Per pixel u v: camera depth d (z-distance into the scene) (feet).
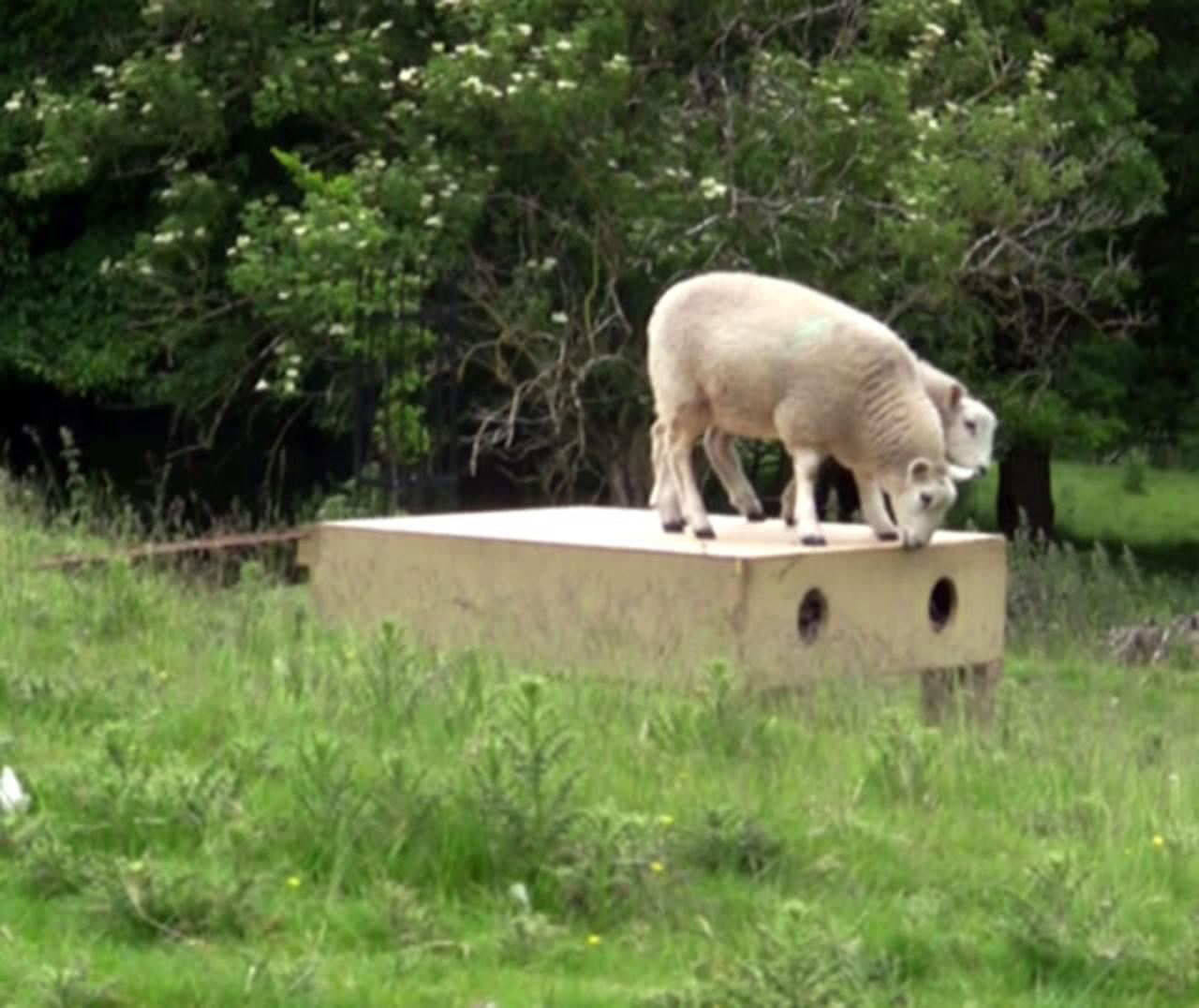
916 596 37.22
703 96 67.21
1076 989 24.50
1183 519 111.34
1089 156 75.97
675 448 37.45
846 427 36.35
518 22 65.87
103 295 71.87
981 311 72.79
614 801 27.58
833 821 28.04
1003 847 28.43
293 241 63.93
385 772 27.27
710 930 24.68
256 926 24.14
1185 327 89.81
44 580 40.37
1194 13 85.66
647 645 35.29
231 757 28.40
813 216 64.90
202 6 67.51
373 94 67.26
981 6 75.31
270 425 79.61
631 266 64.95
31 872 24.82
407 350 63.87
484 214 67.05
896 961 24.62
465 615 37.35
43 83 69.10
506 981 23.29
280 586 44.09
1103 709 41.47
